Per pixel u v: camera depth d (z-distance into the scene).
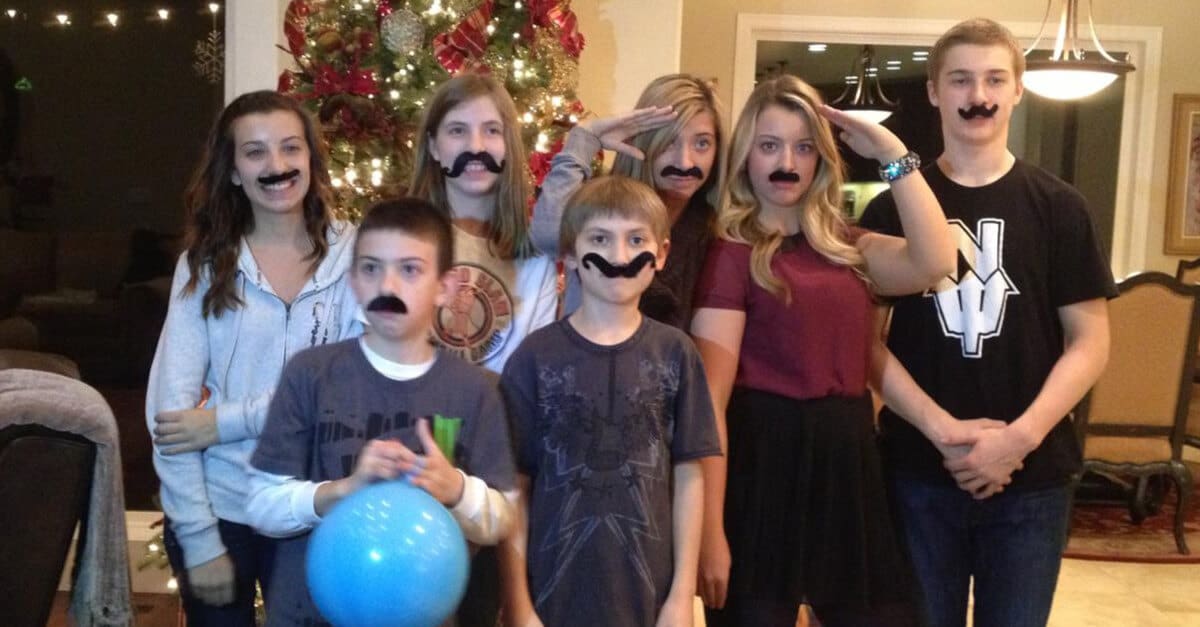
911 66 6.47
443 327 1.79
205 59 3.84
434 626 1.29
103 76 3.88
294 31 2.87
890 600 1.76
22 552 1.61
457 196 1.85
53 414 1.61
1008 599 1.87
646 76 3.94
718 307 1.78
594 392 1.61
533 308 1.85
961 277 1.89
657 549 1.60
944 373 1.89
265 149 1.71
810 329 1.75
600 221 1.61
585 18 3.93
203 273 1.72
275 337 1.71
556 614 1.58
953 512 1.89
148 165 3.95
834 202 1.84
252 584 1.73
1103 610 3.38
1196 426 4.54
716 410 1.70
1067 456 1.89
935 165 1.98
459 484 1.43
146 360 4.06
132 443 3.89
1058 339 1.92
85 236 4.04
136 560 3.38
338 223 1.85
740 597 1.74
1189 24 5.58
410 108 2.78
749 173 1.84
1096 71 3.88
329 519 1.31
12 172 3.96
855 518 1.74
